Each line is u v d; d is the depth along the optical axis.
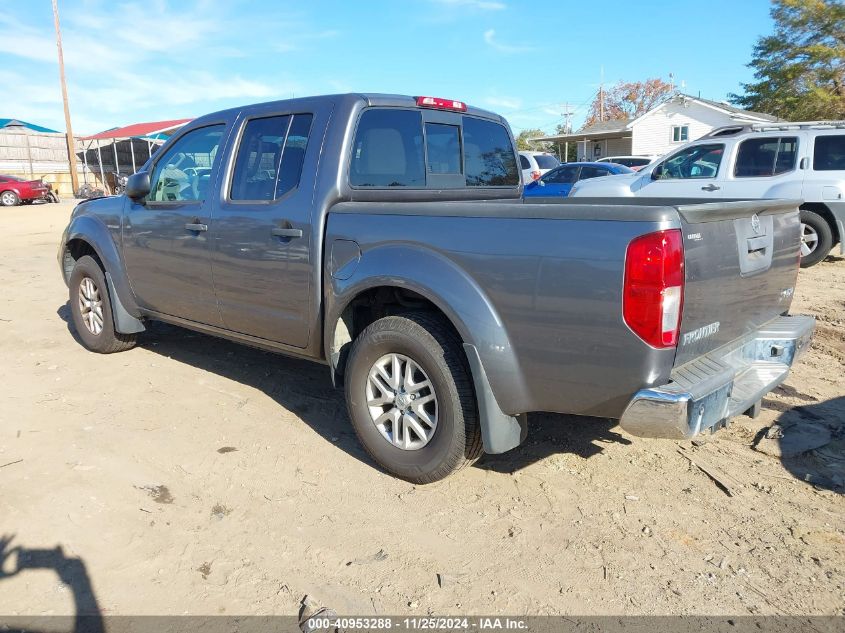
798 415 4.53
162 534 3.17
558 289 2.94
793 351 3.62
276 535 3.17
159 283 5.05
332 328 3.83
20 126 42.00
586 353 2.92
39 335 6.56
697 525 3.27
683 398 2.75
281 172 4.13
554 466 3.85
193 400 4.81
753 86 40.06
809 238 9.84
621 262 2.78
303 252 3.92
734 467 3.83
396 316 3.55
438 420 3.41
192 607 2.69
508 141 5.19
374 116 4.05
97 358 5.80
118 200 5.45
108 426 4.35
